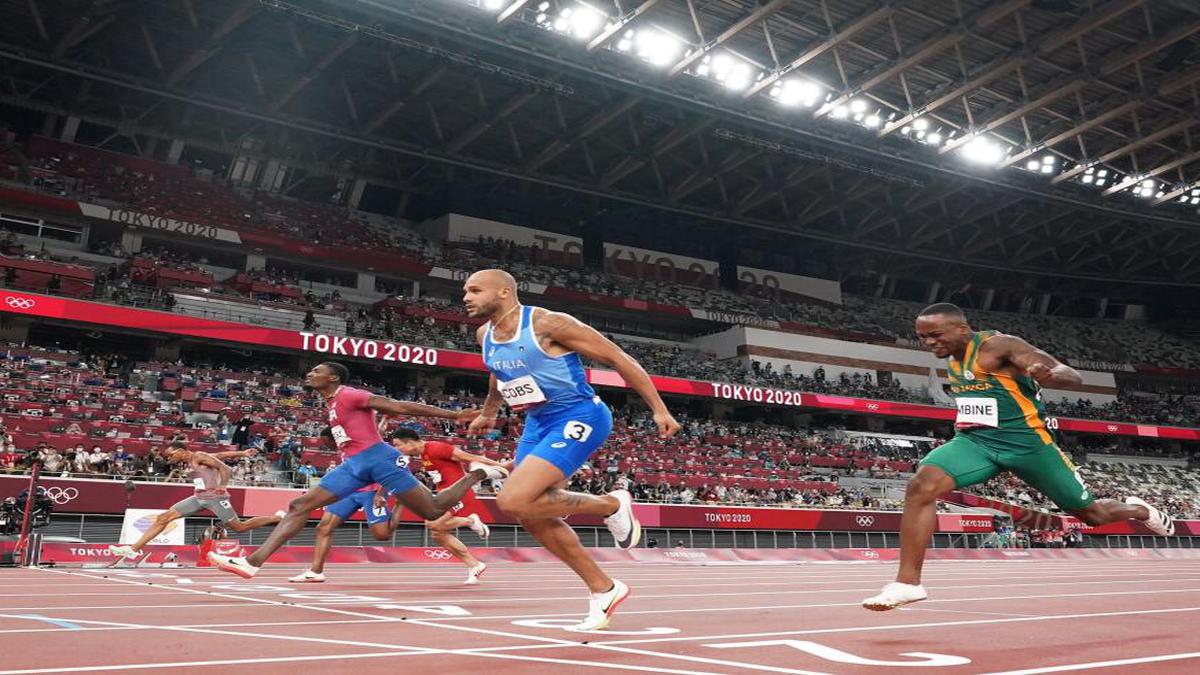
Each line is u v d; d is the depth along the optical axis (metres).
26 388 24.92
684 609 6.33
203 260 37.78
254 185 41.50
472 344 36.88
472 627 4.76
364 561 17.84
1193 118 35.91
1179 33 30.20
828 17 30.00
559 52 31.97
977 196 46.97
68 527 18.95
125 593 7.33
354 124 37.72
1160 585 11.05
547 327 4.33
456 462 9.68
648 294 47.50
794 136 37.62
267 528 20.84
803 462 37.91
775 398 39.69
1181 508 41.19
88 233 34.44
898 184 44.97
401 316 38.00
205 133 39.19
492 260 44.25
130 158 37.31
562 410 4.38
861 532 30.39
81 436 22.42
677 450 35.03
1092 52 33.25
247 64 34.06
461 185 44.94
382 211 46.44
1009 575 14.67
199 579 9.64
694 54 31.69
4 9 30.47
